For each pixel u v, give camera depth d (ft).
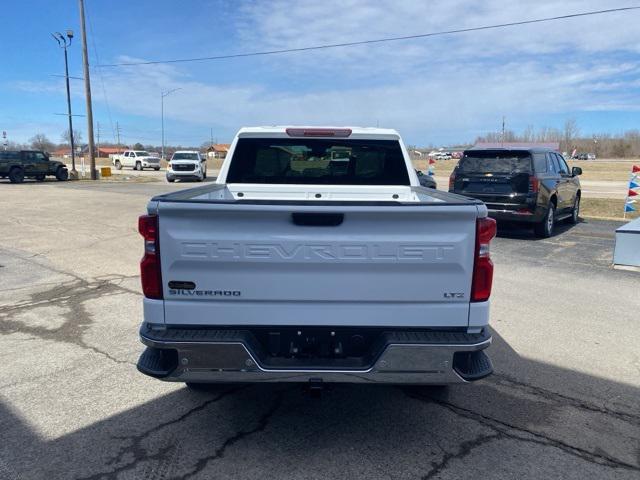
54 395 13.07
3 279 24.89
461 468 10.09
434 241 9.58
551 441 11.07
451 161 275.80
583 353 15.92
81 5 105.91
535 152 35.37
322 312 9.87
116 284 24.06
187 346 9.61
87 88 109.40
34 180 109.29
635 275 26.02
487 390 13.47
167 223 9.60
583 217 49.55
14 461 10.23
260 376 9.75
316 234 9.57
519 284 24.17
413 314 9.87
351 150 17.54
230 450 10.68
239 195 17.43
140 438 11.10
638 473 9.98
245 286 9.78
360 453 10.60
